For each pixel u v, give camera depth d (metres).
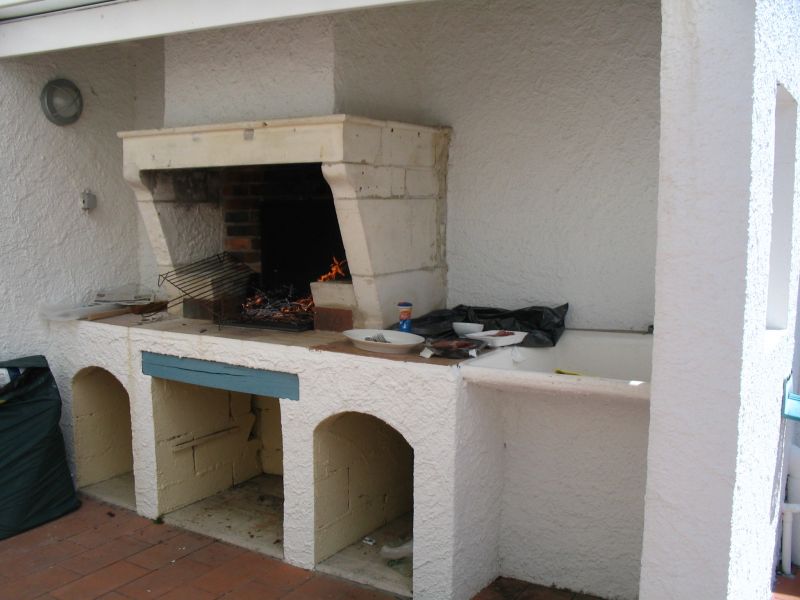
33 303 5.08
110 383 5.35
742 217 2.31
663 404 2.49
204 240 5.36
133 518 4.82
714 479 2.42
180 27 3.84
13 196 4.91
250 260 5.46
